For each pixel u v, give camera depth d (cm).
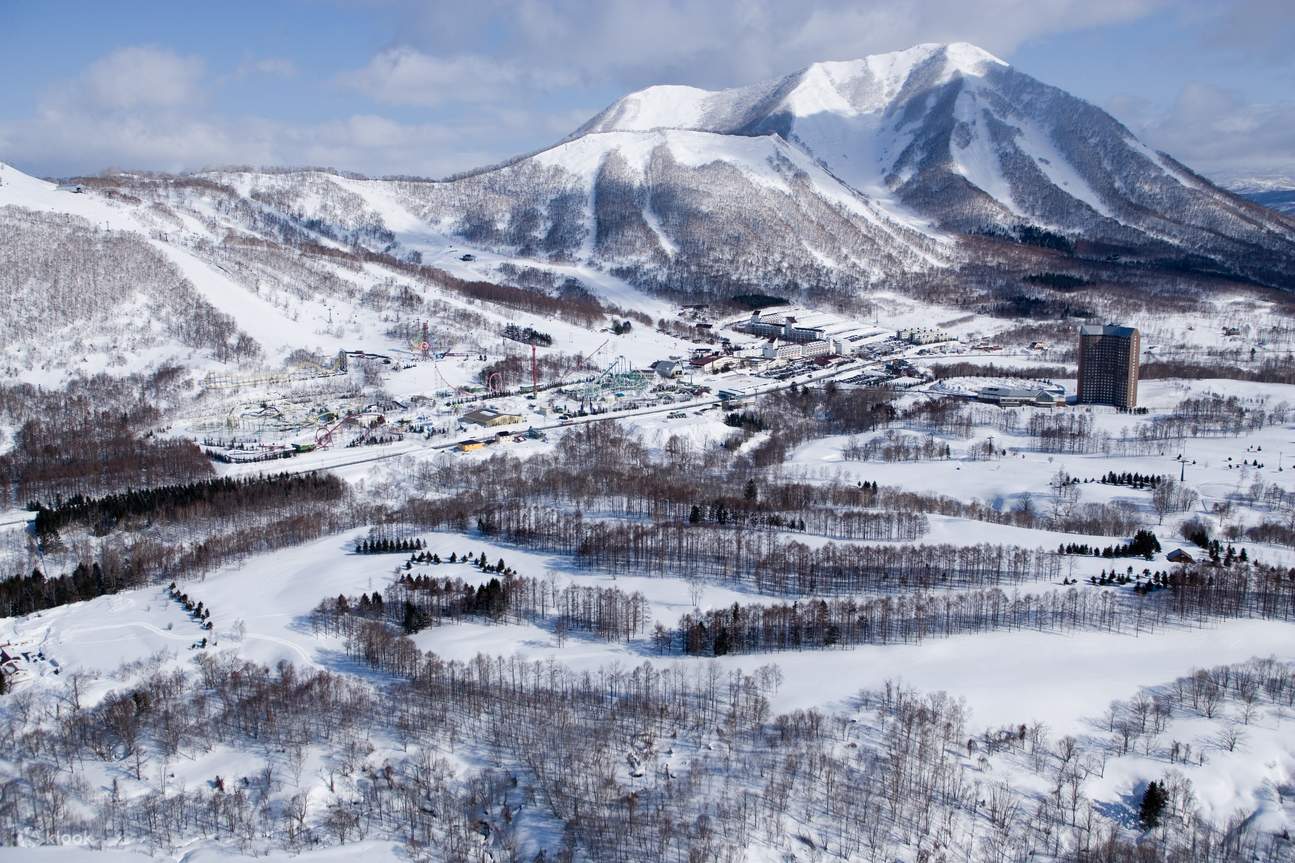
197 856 19950
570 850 19675
